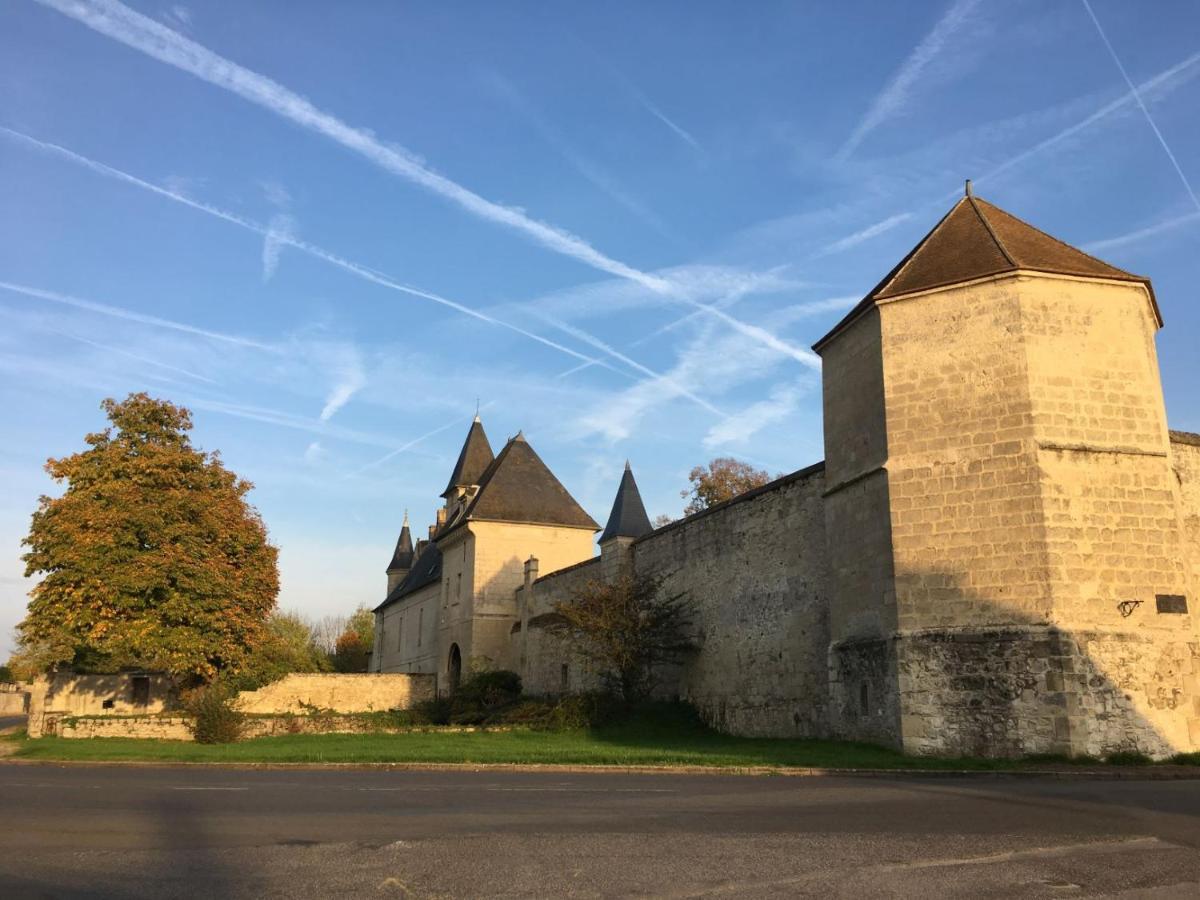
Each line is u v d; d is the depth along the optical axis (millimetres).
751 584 22984
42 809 10312
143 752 20141
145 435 32188
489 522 41625
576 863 6902
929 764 14383
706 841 7668
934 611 16297
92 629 27969
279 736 25312
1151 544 15984
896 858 6980
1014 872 6551
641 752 17578
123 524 28781
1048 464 15898
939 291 17375
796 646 20844
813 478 20750
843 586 18562
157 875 6730
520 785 12633
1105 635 15305
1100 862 6840
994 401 16484
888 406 17500
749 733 22344
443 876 6559
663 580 27578
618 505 31422
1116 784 12125
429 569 52125
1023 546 15734
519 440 45469
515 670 39062
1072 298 16812
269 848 7668
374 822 9031
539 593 37469
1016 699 15258
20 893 6254
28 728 29984
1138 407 16578
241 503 33562
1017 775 13484
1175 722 15234
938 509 16625
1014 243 18078
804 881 6324
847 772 13898
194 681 31562
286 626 58719
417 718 33750
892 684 16562
